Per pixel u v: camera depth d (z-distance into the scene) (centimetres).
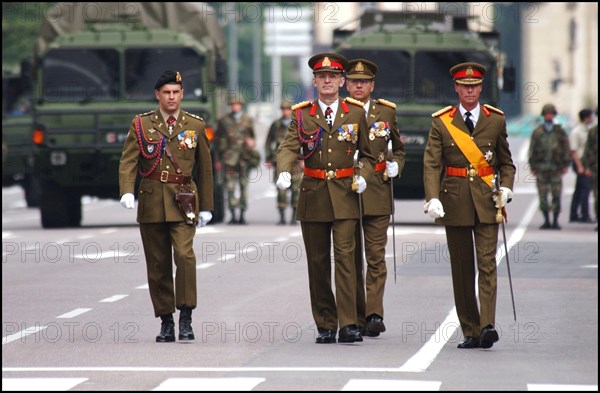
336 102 3478
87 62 7438
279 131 7662
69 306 4206
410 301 4269
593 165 7412
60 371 3003
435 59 7550
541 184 7300
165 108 3534
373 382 2836
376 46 7581
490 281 3353
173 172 3509
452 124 3391
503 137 3397
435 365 3088
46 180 7550
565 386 2802
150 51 7438
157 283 3519
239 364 3098
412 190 7569
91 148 7381
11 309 4141
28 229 7569
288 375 2933
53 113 7388
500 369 3033
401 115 7450
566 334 3606
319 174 3447
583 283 4738
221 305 4178
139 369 3027
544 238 6644
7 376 2933
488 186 3375
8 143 10144
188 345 3412
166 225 3522
